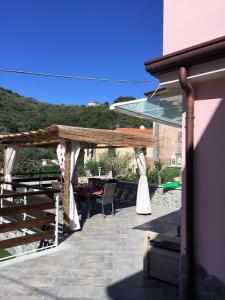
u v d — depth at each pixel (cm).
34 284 482
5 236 878
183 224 403
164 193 1177
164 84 420
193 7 413
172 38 432
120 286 476
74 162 820
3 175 1223
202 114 391
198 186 391
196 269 389
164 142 2464
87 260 586
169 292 456
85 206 1164
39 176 1522
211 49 349
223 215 366
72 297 440
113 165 2330
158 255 496
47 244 709
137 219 945
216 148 376
